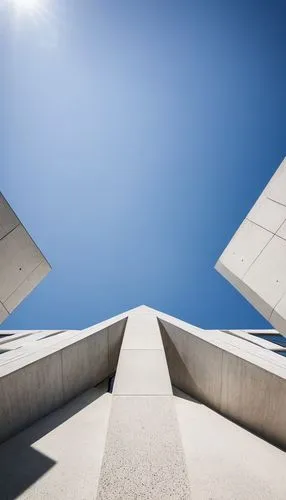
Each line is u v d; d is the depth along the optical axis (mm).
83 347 6941
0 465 4039
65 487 3650
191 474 4023
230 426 5465
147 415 3982
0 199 8164
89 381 7027
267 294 7066
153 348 6953
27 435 4781
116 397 4504
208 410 6168
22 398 4988
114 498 2602
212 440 4926
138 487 2723
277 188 7074
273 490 3770
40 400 5391
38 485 3676
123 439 3432
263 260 7207
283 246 6648
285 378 4898
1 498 3479
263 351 9258
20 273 9250
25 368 5121
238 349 6211
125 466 2988
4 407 4629
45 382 5559
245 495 3664
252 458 4457
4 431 4582
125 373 5504
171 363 8047
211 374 6453
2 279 8539
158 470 2939
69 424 5207
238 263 8055
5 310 9141
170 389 4797
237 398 5680
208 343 6715
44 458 4211
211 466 4215
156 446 3312
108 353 8109
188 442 4840
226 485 3834
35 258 9773
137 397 4508
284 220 6711
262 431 5117
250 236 7727
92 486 3666
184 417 5781
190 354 7371
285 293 6508
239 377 5719
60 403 5918
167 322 8852
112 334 8516
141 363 6035
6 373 4762
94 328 8062
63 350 6184
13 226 8609
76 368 6574
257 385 5348
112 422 3787
